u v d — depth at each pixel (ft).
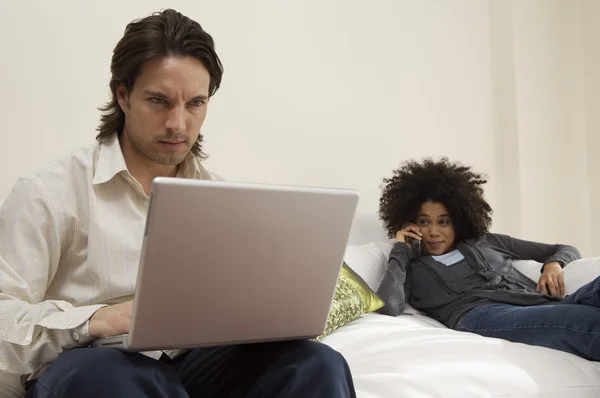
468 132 10.26
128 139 4.09
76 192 3.79
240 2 7.95
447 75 10.02
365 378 4.31
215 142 7.73
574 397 4.59
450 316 6.42
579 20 11.53
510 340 5.70
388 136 9.27
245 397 3.26
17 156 6.37
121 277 3.74
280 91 8.27
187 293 2.77
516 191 10.55
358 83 9.00
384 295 6.39
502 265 7.02
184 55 3.80
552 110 11.04
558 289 6.64
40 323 3.14
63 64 6.63
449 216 7.30
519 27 10.68
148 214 2.59
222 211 2.71
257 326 3.05
